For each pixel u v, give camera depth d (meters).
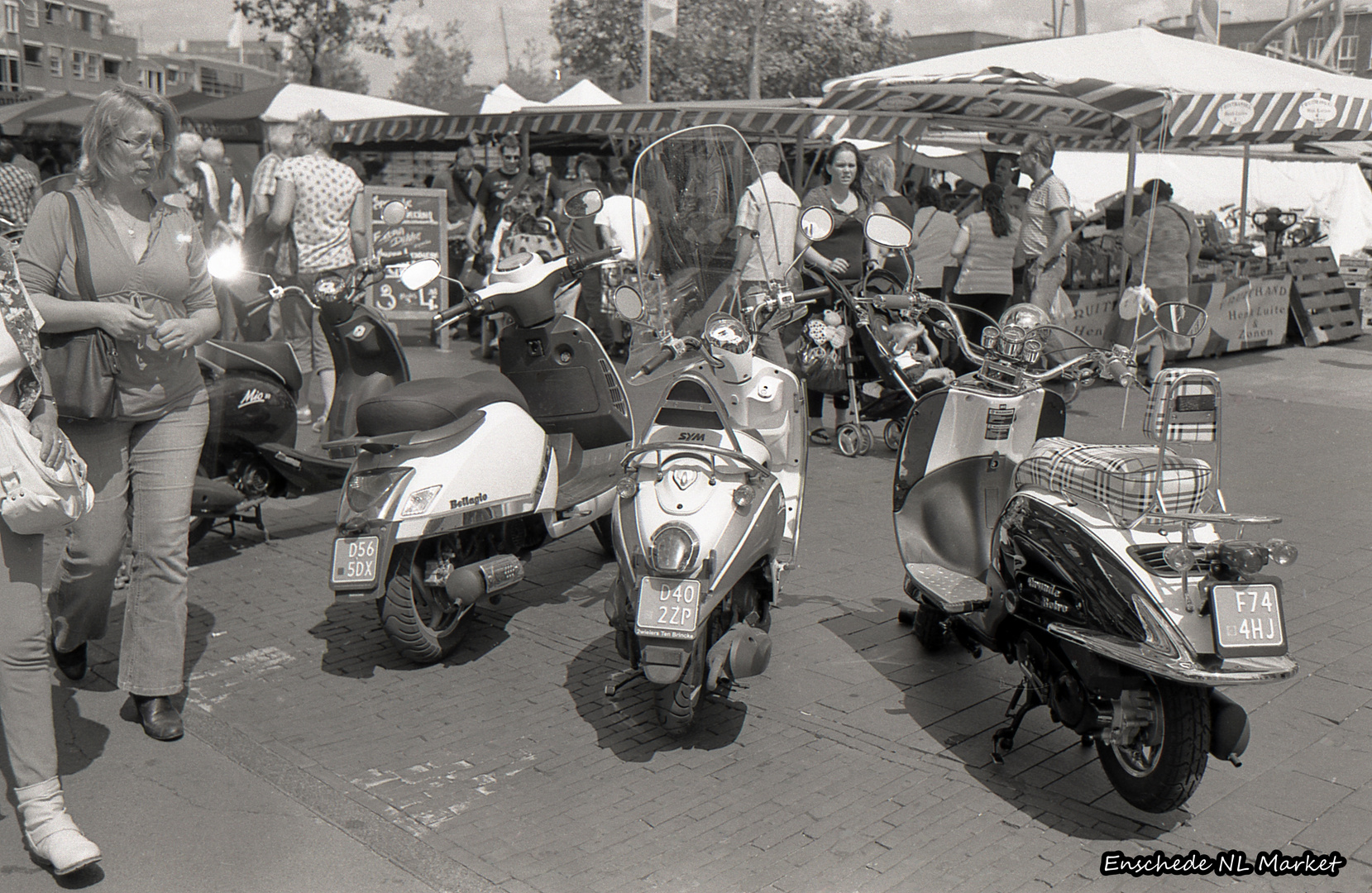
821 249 8.58
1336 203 23.33
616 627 3.98
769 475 4.05
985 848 3.35
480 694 4.45
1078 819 3.52
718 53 39.53
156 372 3.90
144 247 3.86
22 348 3.17
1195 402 3.38
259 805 3.61
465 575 4.55
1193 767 3.24
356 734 4.11
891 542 6.38
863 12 40.00
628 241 11.33
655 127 14.22
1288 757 3.91
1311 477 7.84
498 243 12.32
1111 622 3.37
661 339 4.71
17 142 21.00
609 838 3.41
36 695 3.22
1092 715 3.48
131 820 3.52
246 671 4.66
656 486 3.85
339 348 5.81
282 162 8.06
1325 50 22.58
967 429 4.56
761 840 3.40
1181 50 10.00
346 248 8.30
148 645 4.01
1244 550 3.12
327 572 5.88
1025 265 10.34
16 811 3.58
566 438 5.55
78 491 3.30
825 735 4.09
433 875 3.22
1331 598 5.46
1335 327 15.20
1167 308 3.87
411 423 4.46
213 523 6.14
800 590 5.61
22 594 3.19
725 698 4.13
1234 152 16.39
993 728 4.15
